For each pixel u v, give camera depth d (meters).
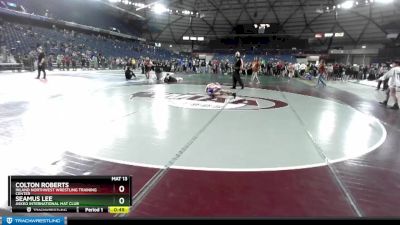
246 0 45.59
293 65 33.09
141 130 5.98
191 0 46.03
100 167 3.94
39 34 33.62
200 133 5.89
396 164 4.36
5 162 4.02
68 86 14.21
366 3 38.34
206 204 3.04
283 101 11.48
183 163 4.17
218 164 4.16
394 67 10.33
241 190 3.37
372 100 12.70
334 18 47.16
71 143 4.96
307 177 3.78
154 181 3.55
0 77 18.08
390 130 6.77
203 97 11.66
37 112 7.48
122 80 19.70
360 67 35.06
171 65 36.88
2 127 5.88
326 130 6.49
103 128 6.05
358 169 4.10
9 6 34.38
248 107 9.55
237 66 15.75
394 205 3.10
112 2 42.97
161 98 10.93
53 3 40.97
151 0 44.00
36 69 26.25
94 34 46.25
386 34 43.44
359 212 2.94
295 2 44.88
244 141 5.39
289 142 5.39
